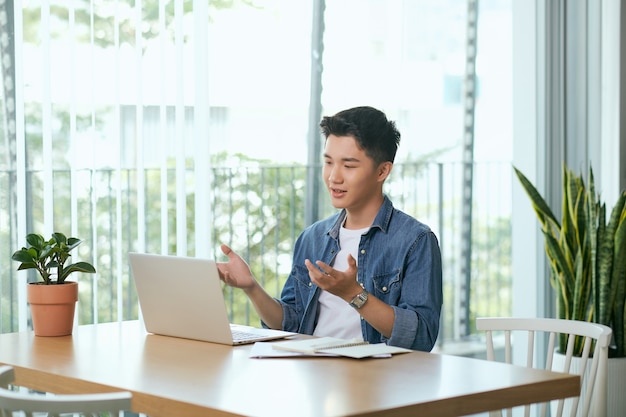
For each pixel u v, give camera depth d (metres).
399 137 2.94
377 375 2.16
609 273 4.08
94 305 3.51
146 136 3.67
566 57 5.06
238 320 5.06
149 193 3.70
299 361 2.33
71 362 2.36
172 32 3.73
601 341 2.61
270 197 4.93
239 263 2.87
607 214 5.08
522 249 5.09
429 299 2.77
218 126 4.68
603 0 5.06
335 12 4.94
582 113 5.09
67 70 3.49
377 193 2.93
